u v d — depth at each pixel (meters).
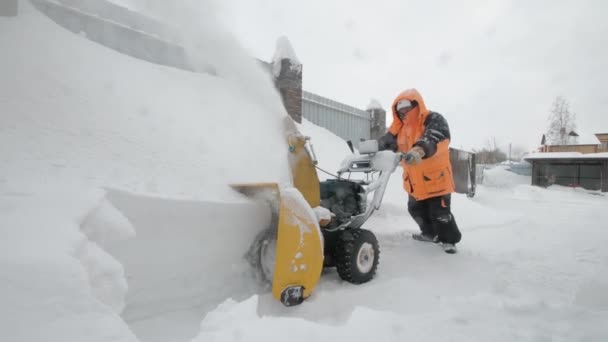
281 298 2.18
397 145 4.03
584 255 3.72
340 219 3.04
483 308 2.17
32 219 1.67
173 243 2.38
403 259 3.48
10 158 2.20
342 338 1.66
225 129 3.95
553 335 1.78
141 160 2.78
